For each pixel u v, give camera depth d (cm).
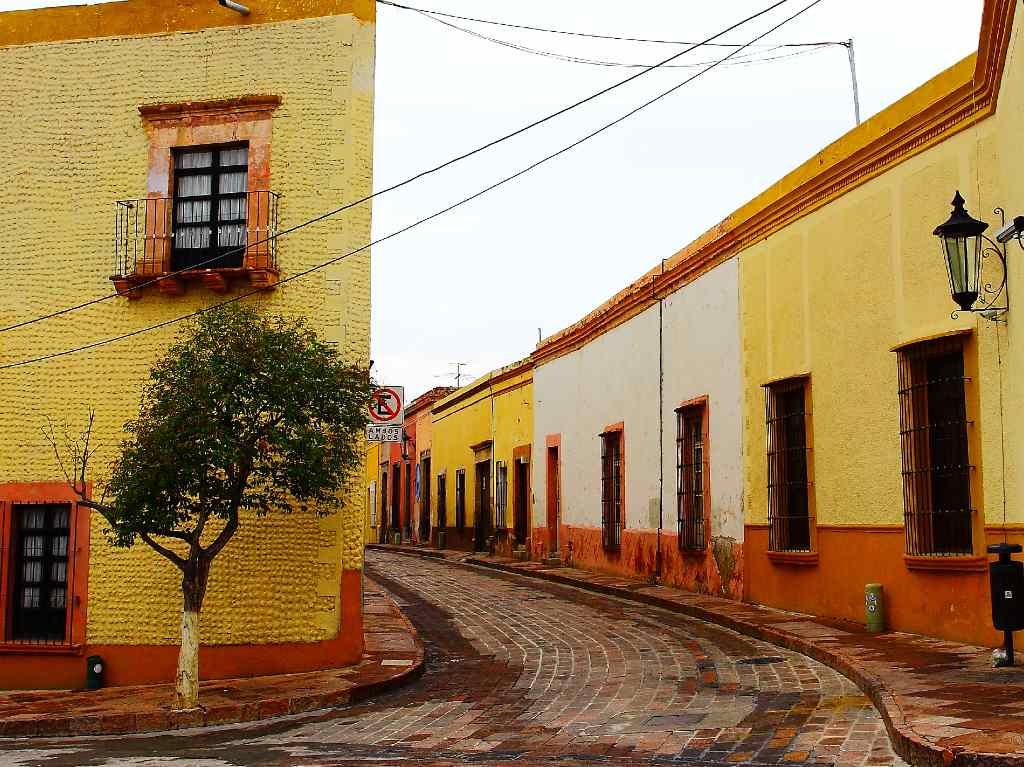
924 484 1151
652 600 1748
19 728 960
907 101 1174
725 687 999
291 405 1027
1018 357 959
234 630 1216
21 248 1320
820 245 1374
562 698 998
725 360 1667
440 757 766
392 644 1358
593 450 2348
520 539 2900
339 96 1276
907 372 1170
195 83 1302
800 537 1444
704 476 1750
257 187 1266
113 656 1243
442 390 3919
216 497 1055
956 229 977
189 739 907
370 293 1278
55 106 1330
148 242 1281
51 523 1295
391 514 4506
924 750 643
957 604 1085
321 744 845
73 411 1288
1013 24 911
